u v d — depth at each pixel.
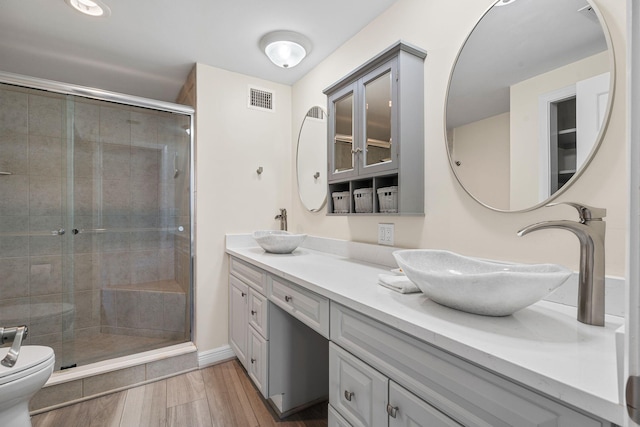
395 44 1.31
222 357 2.22
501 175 1.10
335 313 1.06
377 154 1.45
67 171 2.22
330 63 2.06
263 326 1.62
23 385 1.22
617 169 0.84
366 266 1.54
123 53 2.04
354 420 0.96
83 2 1.54
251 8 1.60
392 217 1.57
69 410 1.66
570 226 0.75
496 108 1.12
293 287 1.34
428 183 1.39
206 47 1.98
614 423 0.43
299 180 2.44
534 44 1.02
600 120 0.86
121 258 2.37
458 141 1.24
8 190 2.10
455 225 1.27
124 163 2.34
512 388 0.57
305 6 1.59
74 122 2.20
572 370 0.52
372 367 0.90
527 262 1.04
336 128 1.76
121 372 1.87
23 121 2.12
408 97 1.35
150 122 2.30
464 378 0.65
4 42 1.90
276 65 2.18
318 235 2.20
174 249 2.39
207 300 2.20
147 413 1.64
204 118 2.19
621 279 0.81
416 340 0.76
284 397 1.63
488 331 0.70
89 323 2.31
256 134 2.41
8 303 2.09
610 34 0.85
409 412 0.77
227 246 2.25
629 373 0.35
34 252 2.16
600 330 0.71
